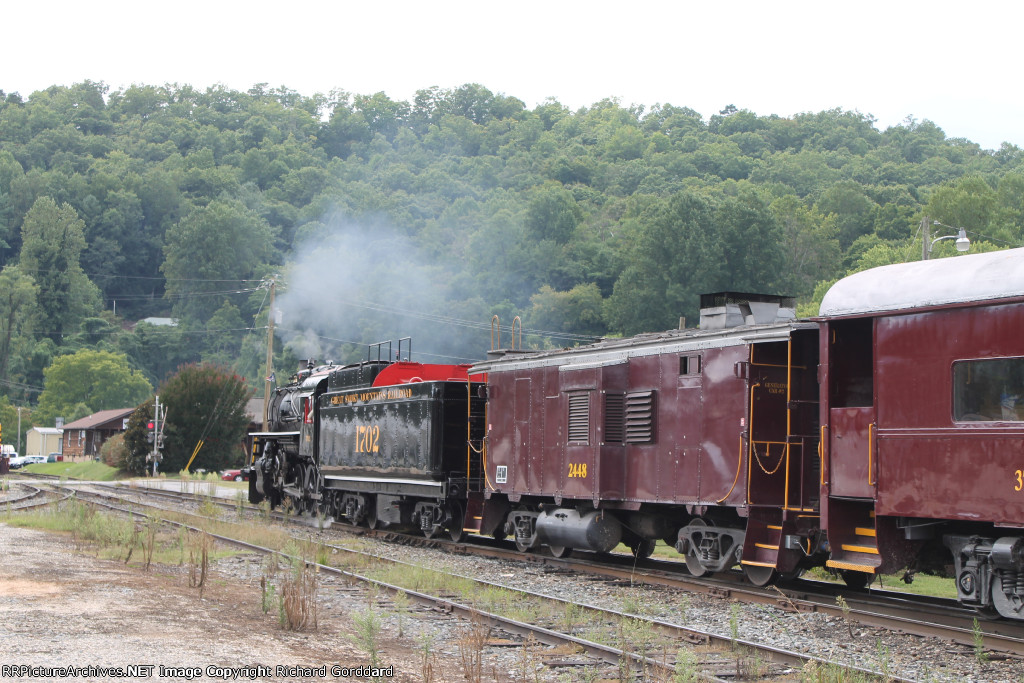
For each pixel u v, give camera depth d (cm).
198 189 19050
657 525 1697
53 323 14388
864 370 1348
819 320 1314
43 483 4600
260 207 17450
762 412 1438
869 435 1239
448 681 894
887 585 1664
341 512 2738
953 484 1134
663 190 16762
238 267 15062
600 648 995
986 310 1120
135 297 16975
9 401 12619
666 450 1595
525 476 1914
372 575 1583
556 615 1223
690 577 1552
